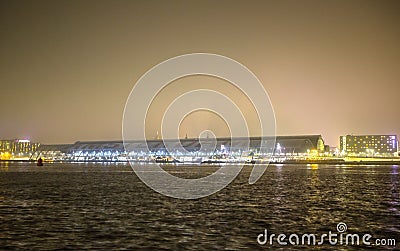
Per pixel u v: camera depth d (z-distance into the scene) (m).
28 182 109.38
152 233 40.97
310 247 35.84
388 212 54.59
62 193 79.31
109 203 63.59
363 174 155.25
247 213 53.47
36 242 37.47
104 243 37.16
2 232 41.31
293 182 112.38
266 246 36.12
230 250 34.94
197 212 54.28
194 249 35.25
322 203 64.00
